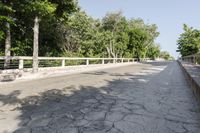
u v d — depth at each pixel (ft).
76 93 23.61
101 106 17.97
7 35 44.62
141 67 76.18
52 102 19.24
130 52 140.05
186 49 145.07
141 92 24.49
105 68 70.23
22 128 12.77
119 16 121.39
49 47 73.72
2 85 29.01
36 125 13.28
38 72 43.29
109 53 111.75
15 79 35.50
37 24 42.47
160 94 23.39
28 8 37.50
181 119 14.80
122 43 124.47
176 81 34.76
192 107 17.98
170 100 20.49
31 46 62.80
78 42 84.53
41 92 23.97
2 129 12.60
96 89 26.40
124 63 110.11
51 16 48.80
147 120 14.47
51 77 40.27
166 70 60.03
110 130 12.54
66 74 47.03
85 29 83.05
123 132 12.28
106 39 105.91
